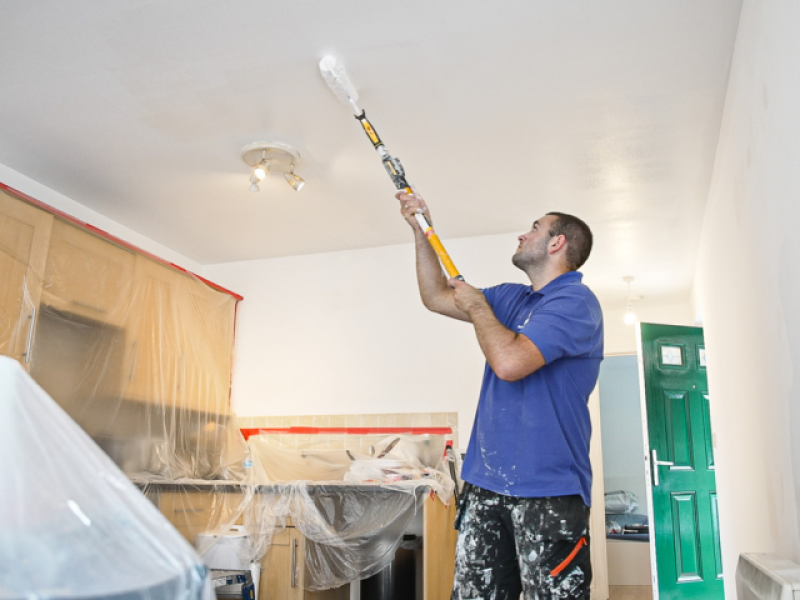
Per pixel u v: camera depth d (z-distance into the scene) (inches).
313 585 108.9
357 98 96.6
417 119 102.9
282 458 141.9
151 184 126.1
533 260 73.4
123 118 103.1
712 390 153.8
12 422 24.4
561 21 81.1
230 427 151.3
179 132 107.1
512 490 60.0
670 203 133.6
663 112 100.8
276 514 112.0
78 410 114.0
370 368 154.8
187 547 25.1
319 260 165.0
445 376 149.7
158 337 134.9
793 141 58.2
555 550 58.1
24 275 106.7
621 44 85.5
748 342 92.5
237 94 96.4
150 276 134.6
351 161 117.0
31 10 79.0
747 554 71.1
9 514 21.5
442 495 117.0
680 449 168.2
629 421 251.3
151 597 21.9
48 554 21.0
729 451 126.6
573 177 122.7
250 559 110.1
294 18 80.4
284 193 130.4
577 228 73.2
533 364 59.9
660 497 162.9
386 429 149.5
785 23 59.1
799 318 60.1
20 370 26.3
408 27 82.0
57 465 24.3
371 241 157.2
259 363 162.2
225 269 171.5
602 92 95.8
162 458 130.0
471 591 61.0
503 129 106.0
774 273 70.1
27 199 107.7
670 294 201.2
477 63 89.2
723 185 106.7
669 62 89.0
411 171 120.6
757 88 72.9
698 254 162.2
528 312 69.4
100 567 21.6
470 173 121.4
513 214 140.4
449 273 70.1
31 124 104.7
